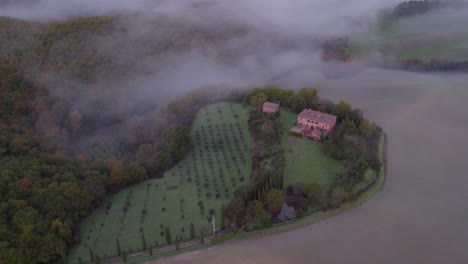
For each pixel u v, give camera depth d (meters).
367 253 188.00
